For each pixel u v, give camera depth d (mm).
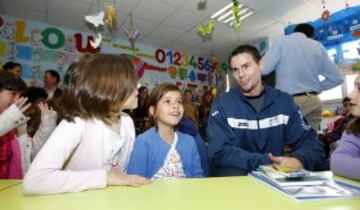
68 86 906
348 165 808
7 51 3791
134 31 4254
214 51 5625
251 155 1231
